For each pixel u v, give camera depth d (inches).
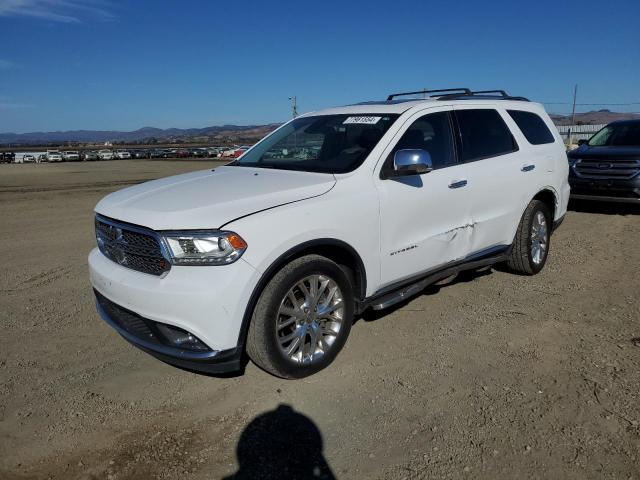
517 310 188.4
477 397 131.7
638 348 155.9
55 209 482.6
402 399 131.5
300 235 130.9
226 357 123.7
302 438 117.0
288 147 182.9
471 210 185.6
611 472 104.3
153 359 156.0
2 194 646.5
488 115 204.8
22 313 192.9
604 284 215.5
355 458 110.1
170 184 156.3
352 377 142.8
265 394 135.1
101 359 156.2
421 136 172.2
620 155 360.5
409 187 160.7
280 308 131.2
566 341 162.1
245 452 112.6
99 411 128.6
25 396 135.7
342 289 145.0
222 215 123.3
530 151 216.8
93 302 204.5
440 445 113.6
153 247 125.3
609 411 124.3
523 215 215.6
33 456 112.0
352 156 160.7
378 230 151.7
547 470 105.2
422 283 172.4
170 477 105.3
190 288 118.9
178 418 125.5
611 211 390.3
